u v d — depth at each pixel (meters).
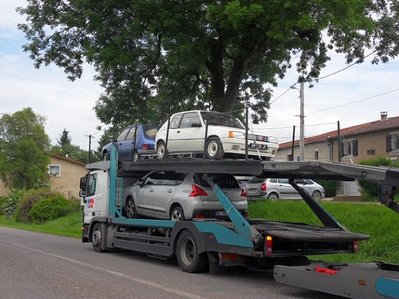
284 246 10.16
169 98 24.14
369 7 21.05
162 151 14.53
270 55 21.78
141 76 23.11
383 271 7.65
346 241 10.30
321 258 12.79
